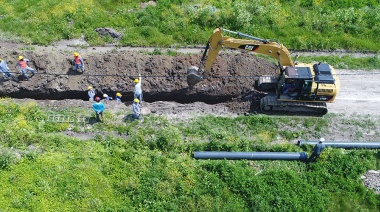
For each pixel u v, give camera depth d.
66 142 22.81
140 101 25.16
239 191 20.77
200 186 20.84
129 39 29.89
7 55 27.20
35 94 26.33
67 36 30.16
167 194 20.41
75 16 31.09
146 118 24.69
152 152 22.44
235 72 26.97
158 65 27.12
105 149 22.61
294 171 22.03
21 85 26.05
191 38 29.95
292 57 29.09
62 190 20.42
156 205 19.97
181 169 21.48
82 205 19.89
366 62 28.64
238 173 21.33
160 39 29.80
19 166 21.27
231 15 30.89
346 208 20.39
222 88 26.53
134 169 21.47
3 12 31.70
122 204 20.16
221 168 21.52
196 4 32.31
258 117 25.05
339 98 26.50
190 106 26.14
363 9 32.09
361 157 22.73
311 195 20.64
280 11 31.70
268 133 24.25
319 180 21.44
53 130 23.64
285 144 23.28
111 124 24.00
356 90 26.97
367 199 20.83
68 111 24.84
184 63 27.28
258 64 27.53
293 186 20.98
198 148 22.83
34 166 21.31
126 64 27.19
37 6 32.00
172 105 26.16
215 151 22.75
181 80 26.66
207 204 20.09
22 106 24.64
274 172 21.55
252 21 30.89
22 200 19.88
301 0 33.31
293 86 24.03
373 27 30.86
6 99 25.78
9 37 29.92
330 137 24.20
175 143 22.80
